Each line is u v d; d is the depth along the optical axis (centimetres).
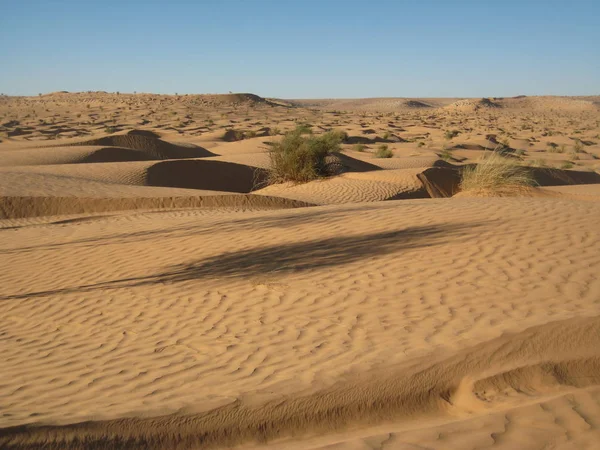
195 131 8388
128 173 2738
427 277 762
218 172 3027
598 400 460
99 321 775
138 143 4138
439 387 514
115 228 1430
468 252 841
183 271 948
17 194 1950
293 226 1134
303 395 485
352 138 7225
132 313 788
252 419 467
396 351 554
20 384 575
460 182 2431
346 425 479
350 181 2603
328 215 1202
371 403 492
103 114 12369
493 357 537
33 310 859
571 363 537
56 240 1358
